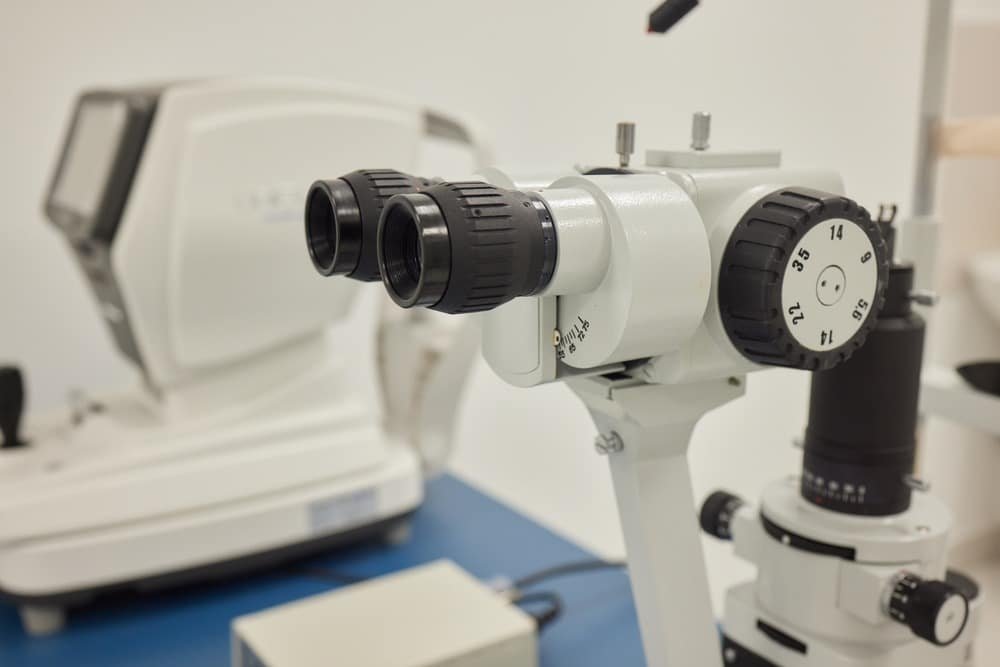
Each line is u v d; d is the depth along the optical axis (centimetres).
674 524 42
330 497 85
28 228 111
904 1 164
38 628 75
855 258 35
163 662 72
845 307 35
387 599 62
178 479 79
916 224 53
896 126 170
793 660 45
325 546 87
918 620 40
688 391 41
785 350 34
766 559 47
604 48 147
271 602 81
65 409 92
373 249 37
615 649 73
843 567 42
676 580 42
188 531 79
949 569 50
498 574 86
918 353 42
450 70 135
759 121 157
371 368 138
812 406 45
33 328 113
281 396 87
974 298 106
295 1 122
